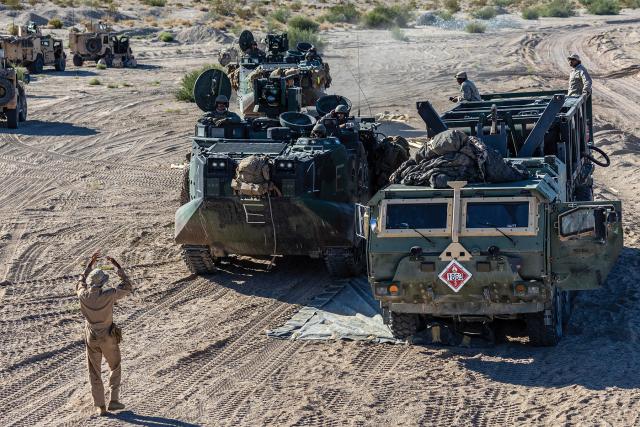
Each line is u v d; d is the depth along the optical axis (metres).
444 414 11.48
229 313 15.83
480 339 14.07
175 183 27.16
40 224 22.45
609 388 12.05
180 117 39.44
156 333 14.85
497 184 13.53
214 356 13.83
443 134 13.91
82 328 15.18
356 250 17.45
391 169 19.69
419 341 14.14
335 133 18.00
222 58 43.16
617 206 13.10
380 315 15.46
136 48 70.44
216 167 16.64
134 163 30.20
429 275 13.17
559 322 14.25
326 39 75.38
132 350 14.10
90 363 11.70
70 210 23.97
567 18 98.19
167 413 11.74
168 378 12.96
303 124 18.92
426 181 13.78
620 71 54.53
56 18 80.69
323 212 16.50
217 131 18.72
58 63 58.03
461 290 13.16
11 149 32.59
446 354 13.61
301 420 11.36
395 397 12.03
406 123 36.56
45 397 12.41
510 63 58.25
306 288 17.22
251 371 13.16
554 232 13.34
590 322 14.84
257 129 18.88
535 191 13.05
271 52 37.03
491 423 11.20
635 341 13.90
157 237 21.02
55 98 45.50
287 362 13.47
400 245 13.32
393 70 55.78
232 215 16.80
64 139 34.47
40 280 17.86
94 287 11.44
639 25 84.25
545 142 17.39
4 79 35.94
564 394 11.95
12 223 22.55
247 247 17.30
